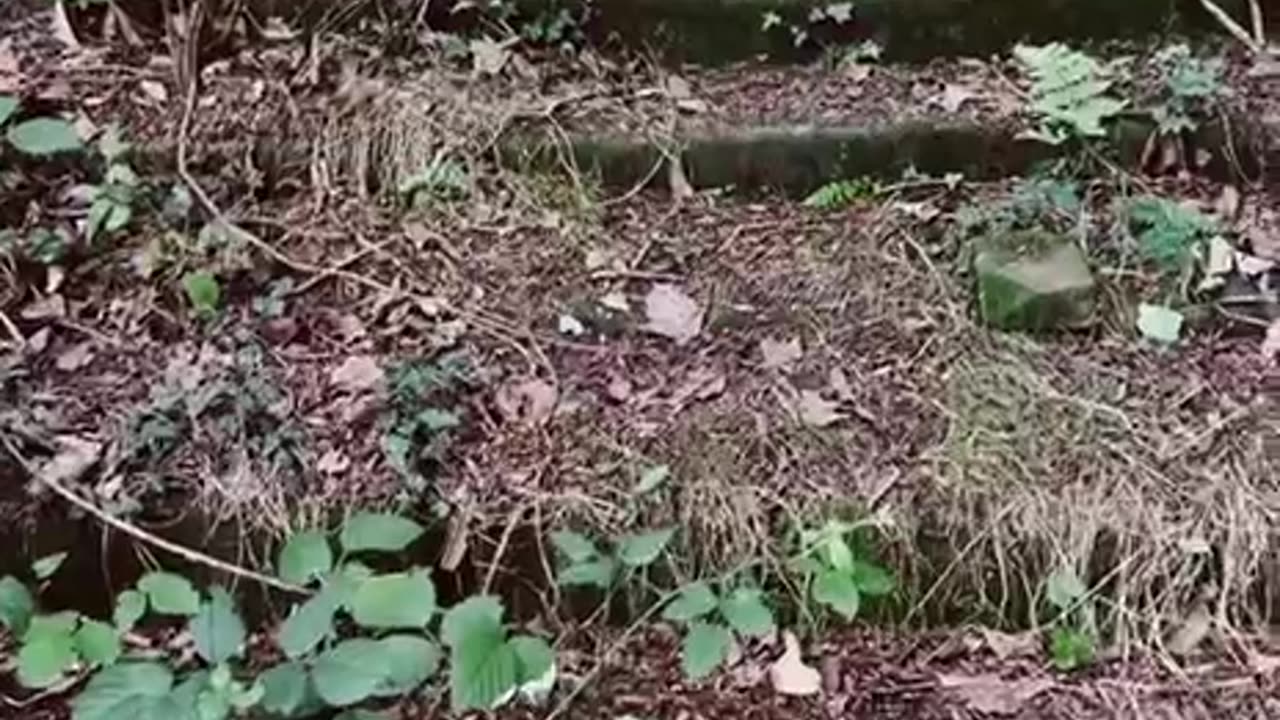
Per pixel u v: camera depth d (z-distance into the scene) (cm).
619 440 278
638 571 267
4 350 288
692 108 328
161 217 309
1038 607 268
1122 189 319
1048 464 273
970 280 304
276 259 304
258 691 244
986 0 338
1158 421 281
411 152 318
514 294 302
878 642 268
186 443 274
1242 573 266
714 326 299
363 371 285
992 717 257
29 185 312
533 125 323
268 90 327
